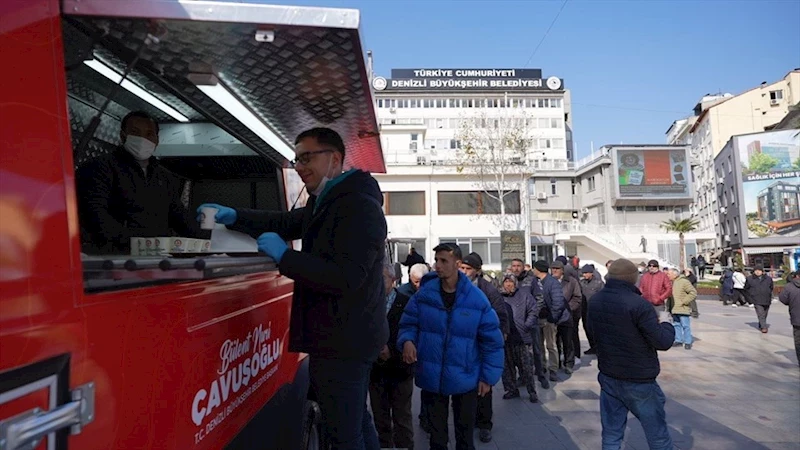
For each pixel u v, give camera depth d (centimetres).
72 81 219
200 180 359
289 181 378
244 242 249
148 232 220
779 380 756
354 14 149
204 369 172
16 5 104
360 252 193
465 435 369
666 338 355
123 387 123
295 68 183
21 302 95
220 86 204
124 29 150
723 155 4834
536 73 6875
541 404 637
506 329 545
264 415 237
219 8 142
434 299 378
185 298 159
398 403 424
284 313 287
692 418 571
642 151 4925
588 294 959
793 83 5134
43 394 98
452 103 6612
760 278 1255
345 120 250
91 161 206
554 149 6550
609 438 380
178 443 151
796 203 4138
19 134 100
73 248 110
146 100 256
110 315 120
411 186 2969
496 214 2961
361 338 206
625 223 4897
